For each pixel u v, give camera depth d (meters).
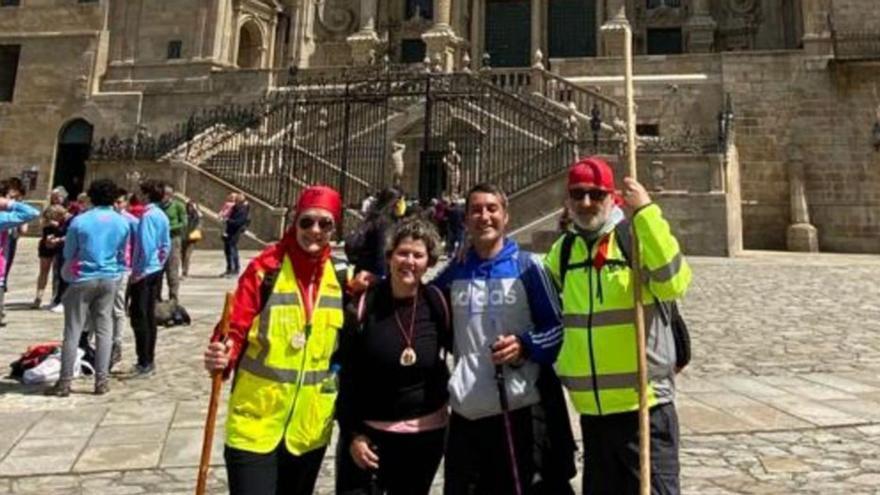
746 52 30.62
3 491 4.94
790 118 29.86
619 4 37.09
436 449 3.65
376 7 42.38
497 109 26.77
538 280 3.61
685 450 5.79
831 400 7.29
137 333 8.34
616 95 31.09
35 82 37.72
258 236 25.11
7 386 7.79
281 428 3.46
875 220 28.53
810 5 30.58
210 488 5.03
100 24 37.91
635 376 3.46
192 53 36.94
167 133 33.84
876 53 29.47
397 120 27.59
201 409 7.01
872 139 29.06
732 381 8.09
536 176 24.11
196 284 16.73
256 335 3.50
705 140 26.27
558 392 3.66
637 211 3.44
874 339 10.48
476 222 3.65
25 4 38.69
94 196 7.62
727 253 22.22
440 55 37.50
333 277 3.68
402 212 6.34
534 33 40.12
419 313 3.65
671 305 3.64
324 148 28.05
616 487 3.49
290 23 42.69
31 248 26.44
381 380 3.60
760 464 5.47
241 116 30.84
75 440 6.02
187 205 18.97
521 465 3.45
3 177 37.06
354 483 3.62
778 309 13.09
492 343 3.53
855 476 5.21
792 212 28.86
